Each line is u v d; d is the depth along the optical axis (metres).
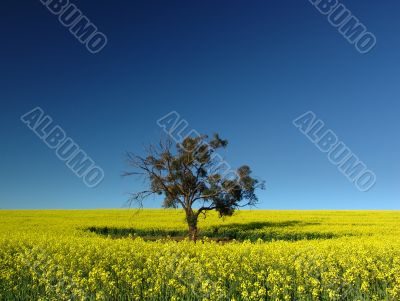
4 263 15.95
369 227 38.78
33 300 12.54
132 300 12.34
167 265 14.82
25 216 53.47
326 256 17.86
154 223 43.38
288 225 42.00
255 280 14.33
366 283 12.52
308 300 12.02
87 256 16.30
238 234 36.91
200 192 37.22
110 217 51.28
